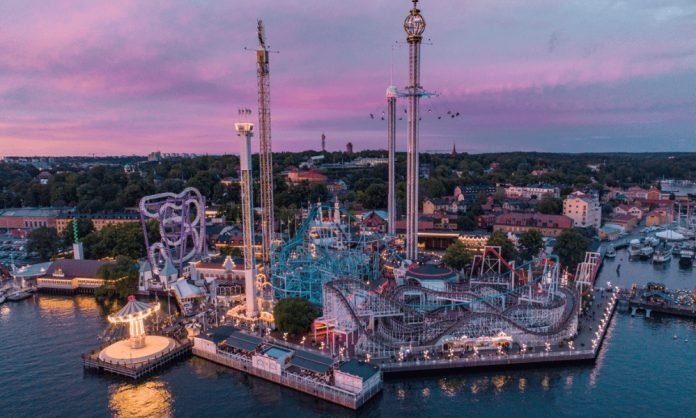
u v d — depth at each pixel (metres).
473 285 193.62
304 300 169.75
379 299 164.25
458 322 152.75
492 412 124.94
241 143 176.75
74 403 131.25
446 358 145.25
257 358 144.75
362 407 127.81
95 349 159.50
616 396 131.62
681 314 187.62
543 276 189.62
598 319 179.12
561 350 150.38
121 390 138.00
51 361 155.00
